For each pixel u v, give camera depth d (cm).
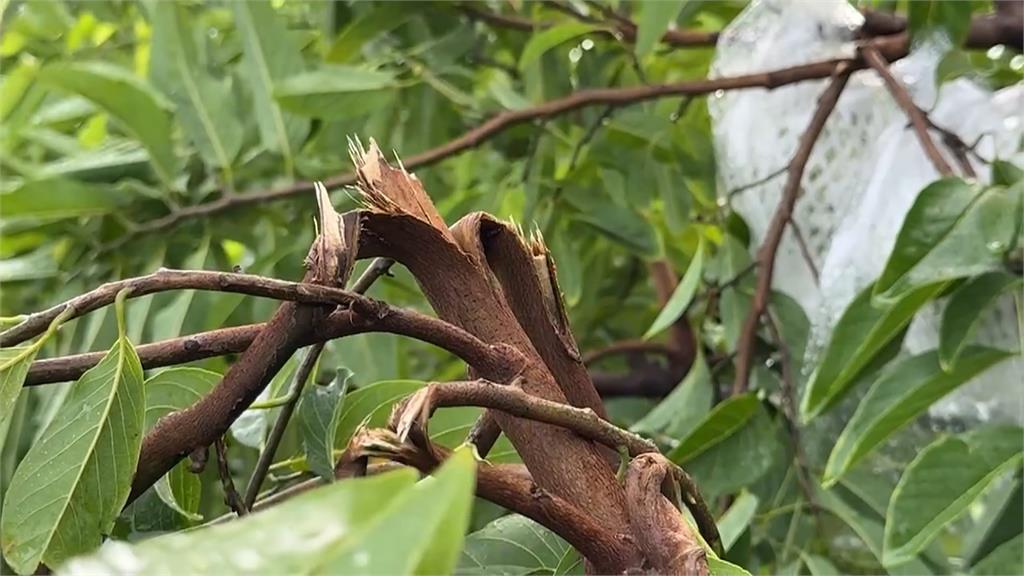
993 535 136
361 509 63
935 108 159
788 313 167
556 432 92
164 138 180
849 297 160
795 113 186
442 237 94
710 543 99
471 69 212
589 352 226
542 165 199
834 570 145
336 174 188
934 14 155
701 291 208
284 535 62
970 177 146
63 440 92
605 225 188
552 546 104
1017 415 152
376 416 113
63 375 94
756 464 148
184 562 62
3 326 97
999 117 162
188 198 188
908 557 125
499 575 102
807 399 141
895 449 161
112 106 176
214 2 214
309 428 104
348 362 167
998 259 128
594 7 187
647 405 216
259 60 181
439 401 88
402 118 199
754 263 169
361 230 93
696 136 198
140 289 92
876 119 175
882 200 161
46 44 223
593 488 92
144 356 93
